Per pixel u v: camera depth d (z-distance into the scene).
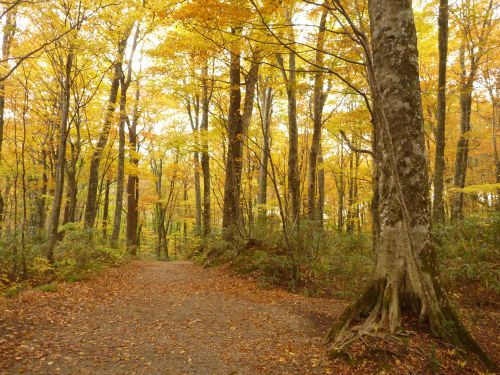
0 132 14.39
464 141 15.42
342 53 9.80
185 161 24.08
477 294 8.16
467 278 8.78
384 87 5.64
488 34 13.25
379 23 5.75
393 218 5.57
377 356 4.64
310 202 13.52
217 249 13.43
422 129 5.57
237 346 5.64
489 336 6.26
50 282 9.55
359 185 21.02
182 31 11.17
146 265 15.31
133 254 19.58
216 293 9.05
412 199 5.43
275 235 11.98
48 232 14.91
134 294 8.88
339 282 10.26
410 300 5.34
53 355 4.87
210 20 7.22
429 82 14.74
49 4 9.16
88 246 12.21
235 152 13.59
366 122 11.66
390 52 5.60
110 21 9.99
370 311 5.54
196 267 13.48
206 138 15.77
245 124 13.46
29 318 6.18
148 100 18.91
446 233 10.20
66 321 6.32
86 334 5.80
